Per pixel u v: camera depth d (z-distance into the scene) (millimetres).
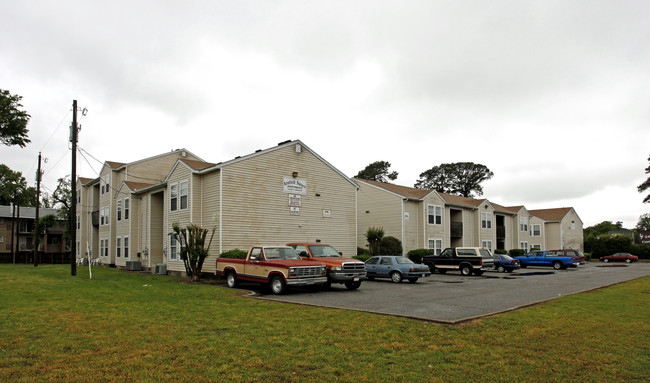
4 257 50906
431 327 8773
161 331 8336
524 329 8742
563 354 7004
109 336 7902
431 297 14188
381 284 19484
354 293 15414
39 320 9305
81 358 6535
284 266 14688
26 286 16047
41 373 5828
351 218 28578
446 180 78688
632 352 7172
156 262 28234
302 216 25484
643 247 57406
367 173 75125
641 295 14953
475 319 9734
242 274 16219
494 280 22344
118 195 33312
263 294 14789
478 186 76562
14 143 34562
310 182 26234
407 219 35250
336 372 5992
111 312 10430
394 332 8312
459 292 15859
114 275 23125
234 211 22156
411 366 6285
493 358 6723
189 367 6133
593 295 14922
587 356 6898
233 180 22297
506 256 31641
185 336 7938
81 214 41156
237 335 8039
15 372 5840
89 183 40062
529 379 5824
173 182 25188
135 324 8984
